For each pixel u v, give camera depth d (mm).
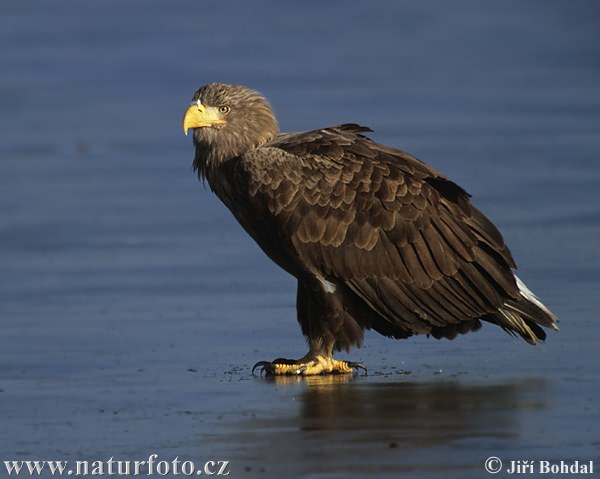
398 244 14070
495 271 14062
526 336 14195
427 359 14398
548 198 22969
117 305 17297
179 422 11898
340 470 10281
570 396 12367
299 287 14727
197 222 22703
